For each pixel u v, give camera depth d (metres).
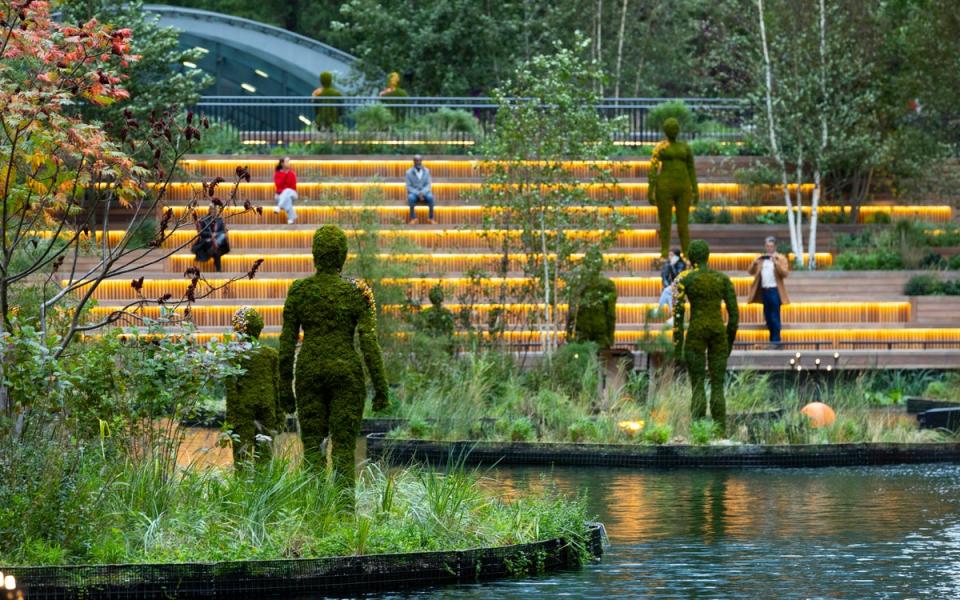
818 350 32.78
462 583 11.19
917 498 16.11
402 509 12.27
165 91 37.72
